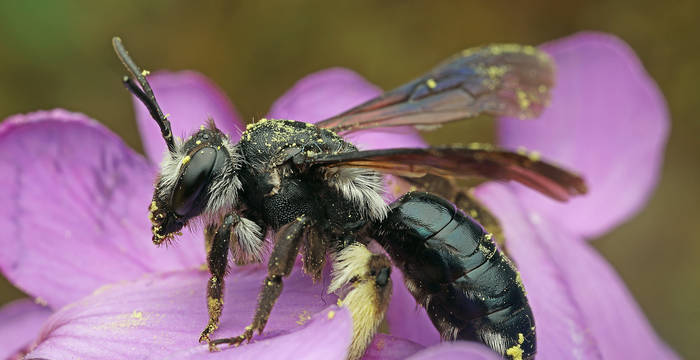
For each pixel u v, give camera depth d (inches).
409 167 3.0
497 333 3.0
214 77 6.1
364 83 3.5
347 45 6.2
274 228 3.0
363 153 3.0
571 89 3.5
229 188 3.0
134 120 5.9
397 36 6.2
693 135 6.1
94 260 3.1
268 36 6.1
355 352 2.9
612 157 3.6
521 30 6.4
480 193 3.3
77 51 5.8
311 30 6.1
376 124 3.2
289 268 2.9
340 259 3.0
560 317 3.0
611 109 3.5
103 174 3.2
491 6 6.2
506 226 3.2
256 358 2.8
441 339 3.0
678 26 6.2
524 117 3.3
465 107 3.3
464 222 3.0
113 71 5.9
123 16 5.9
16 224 3.1
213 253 2.9
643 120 3.5
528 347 3.0
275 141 3.0
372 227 3.0
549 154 3.6
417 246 3.0
